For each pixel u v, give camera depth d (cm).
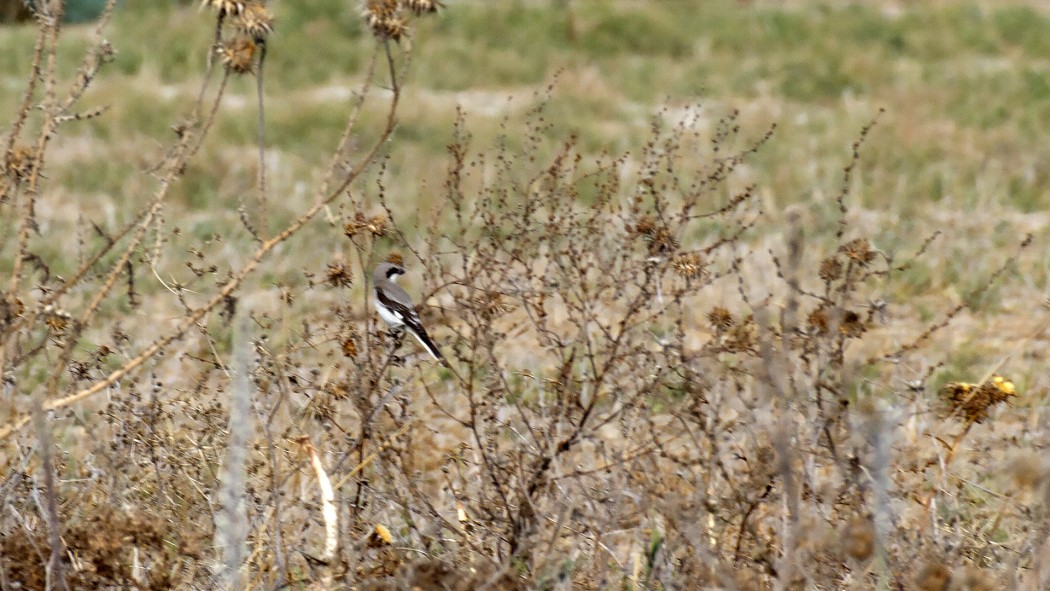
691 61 4806
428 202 2861
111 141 3488
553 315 1906
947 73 4688
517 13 4969
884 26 5259
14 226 2692
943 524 1151
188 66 4400
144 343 1933
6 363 1095
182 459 1170
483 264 1230
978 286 2441
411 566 988
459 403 1634
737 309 2131
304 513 1208
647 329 1241
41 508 1059
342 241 2445
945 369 1978
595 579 1086
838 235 1252
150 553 1071
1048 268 2536
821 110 4250
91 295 2283
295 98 4022
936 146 3653
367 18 1095
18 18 5019
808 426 1048
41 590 973
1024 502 1273
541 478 1148
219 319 2155
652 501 1055
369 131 3669
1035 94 4444
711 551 1033
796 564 938
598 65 4716
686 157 3278
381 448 1141
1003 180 3312
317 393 1192
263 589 1050
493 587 989
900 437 1231
